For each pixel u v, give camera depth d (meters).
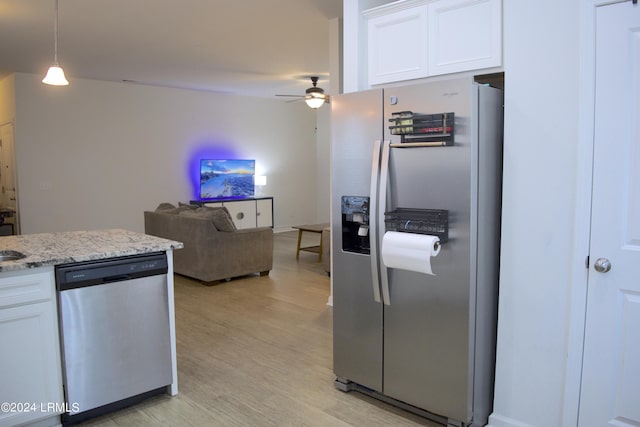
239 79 7.40
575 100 2.13
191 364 3.28
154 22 4.47
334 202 2.84
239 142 9.14
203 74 6.98
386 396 2.72
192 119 8.44
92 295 2.52
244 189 9.11
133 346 2.68
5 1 3.88
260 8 4.11
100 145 7.41
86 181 7.30
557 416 2.28
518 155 2.32
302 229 6.86
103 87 7.40
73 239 3.02
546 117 2.22
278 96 9.05
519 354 2.39
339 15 4.30
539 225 2.28
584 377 2.18
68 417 2.52
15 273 2.29
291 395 2.84
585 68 2.08
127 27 4.62
